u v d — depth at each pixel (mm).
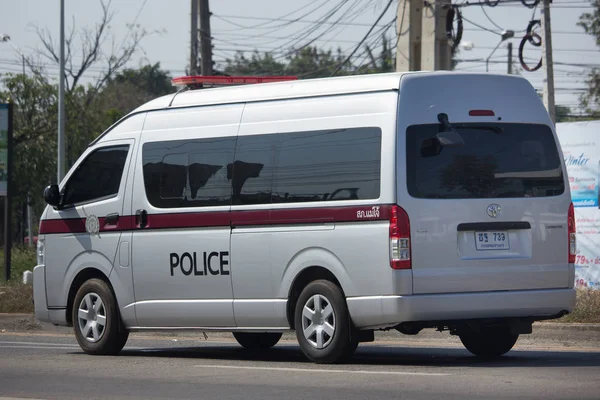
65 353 22562
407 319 17812
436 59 37844
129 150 22156
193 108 21281
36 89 81625
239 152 20250
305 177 19172
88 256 22531
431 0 37812
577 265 36812
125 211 21922
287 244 19281
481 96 18812
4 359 21000
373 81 18750
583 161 36625
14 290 34125
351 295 18406
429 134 18297
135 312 21672
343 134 18781
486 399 14016
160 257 21219
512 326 19391
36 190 81125
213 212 20438
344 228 18516
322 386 15789
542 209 18875
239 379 16906
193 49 57938
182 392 15492
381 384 15805
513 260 18516
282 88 20000
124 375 17844
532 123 19156
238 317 20125
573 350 22375
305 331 19062
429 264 17969
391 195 17969
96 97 92062
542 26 41781
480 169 18516
